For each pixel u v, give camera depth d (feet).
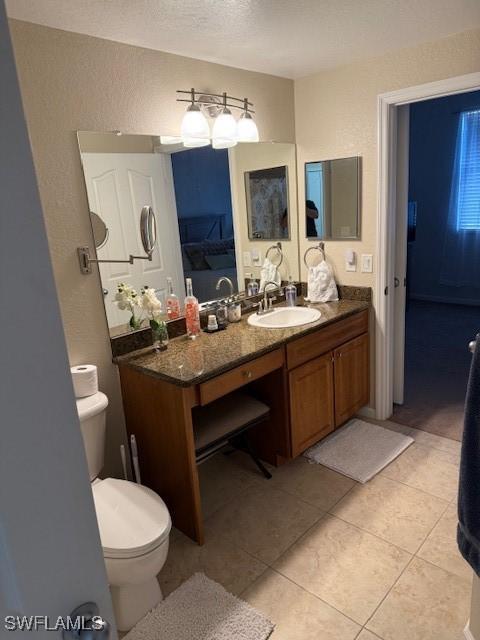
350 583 5.90
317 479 8.14
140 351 7.45
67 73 6.31
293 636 5.24
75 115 6.47
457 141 17.70
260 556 6.46
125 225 7.25
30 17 5.76
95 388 6.60
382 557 6.29
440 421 9.84
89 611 1.98
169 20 6.13
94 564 1.98
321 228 9.98
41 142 6.17
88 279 6.89
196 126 7.30
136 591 5.50
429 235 19.62
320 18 6.45
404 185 9.27
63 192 6.47
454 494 7.48
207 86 8.08
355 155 9.09
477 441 4.19
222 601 5.73
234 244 9.12
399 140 9.07
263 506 7.52
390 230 9.12
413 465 8.32
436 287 19.94
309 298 9.95
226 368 6.56
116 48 6.79
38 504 1.75
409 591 5.73
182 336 8.16
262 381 8.17
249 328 8.36
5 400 1.60
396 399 10.66
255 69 8.69
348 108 8.97
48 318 1.68
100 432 6.44
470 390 4.17
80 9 5.62
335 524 6.99
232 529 7.03
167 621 5.49
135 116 7.15
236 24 6.44
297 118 9.80
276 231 9.89
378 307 9.48
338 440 9.28
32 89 6.01
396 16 6.57
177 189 7.94
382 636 5.17
